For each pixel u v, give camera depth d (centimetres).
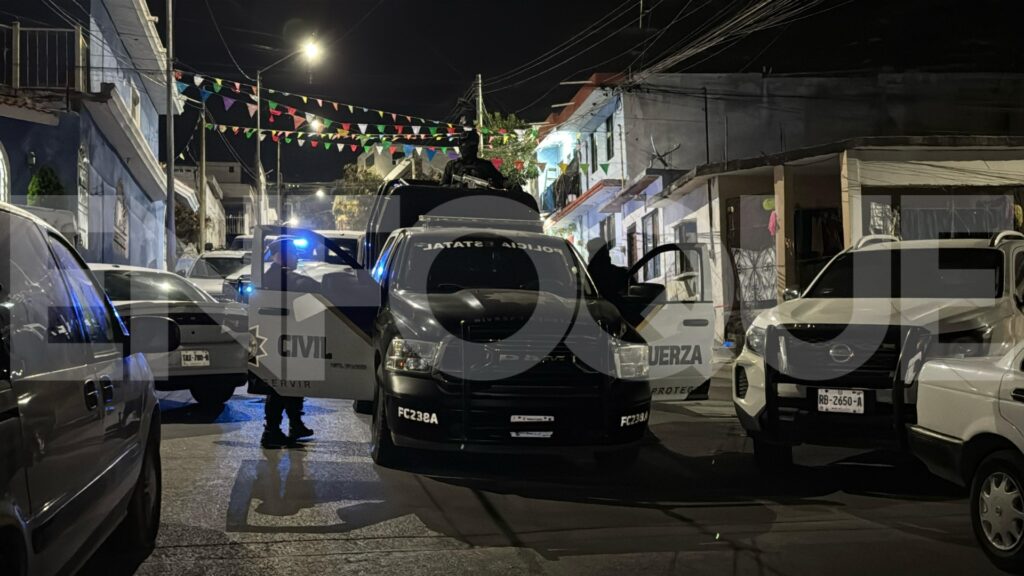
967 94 2456
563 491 612
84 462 339
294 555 455
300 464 673
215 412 929
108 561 441
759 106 2558
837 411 626
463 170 1125
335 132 2558
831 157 1798
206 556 451
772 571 443
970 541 500
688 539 500
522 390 601
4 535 258
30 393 288
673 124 2561
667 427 888
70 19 1991
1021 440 445
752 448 779
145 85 2872
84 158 1934
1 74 1870
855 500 599
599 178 2872
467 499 583
